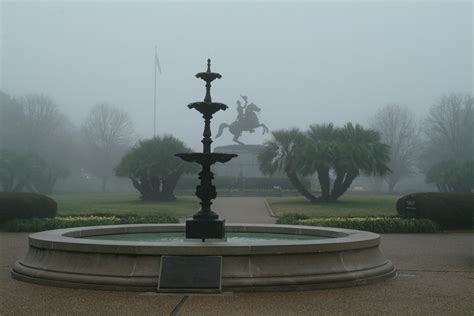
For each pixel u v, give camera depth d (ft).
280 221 76.23
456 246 54.80
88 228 40.96
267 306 23.77
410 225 72.59
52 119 265.34
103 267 27.66
